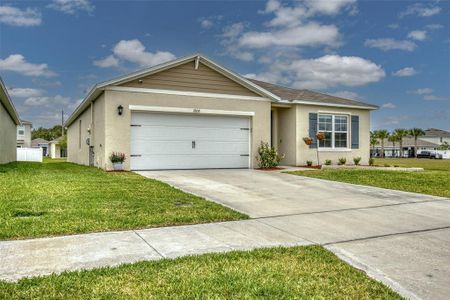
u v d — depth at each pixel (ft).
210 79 47.37
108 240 15.72
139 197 24.89
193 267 12.67
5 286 10.77
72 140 83.92
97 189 27.76
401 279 12.35
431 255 14.83
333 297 10.75
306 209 23.26
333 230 18.37
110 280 11.39
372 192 30.01
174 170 44.96
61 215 19.13
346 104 58.39
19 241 15.28
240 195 28.12
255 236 17.03
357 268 13.29
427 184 34.68
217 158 48.39
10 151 70.69
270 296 10.59
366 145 61.36
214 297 10.41
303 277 12.16
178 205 22.91
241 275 12.06
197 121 47.26
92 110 52.11
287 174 42.11
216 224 19.03
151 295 10.45
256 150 50.24
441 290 11.51
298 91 62.75
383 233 17.92
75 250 14.34
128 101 43.06
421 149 248.11
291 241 16.35
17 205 21.27
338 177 39.58
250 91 49.98
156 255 14.01
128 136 43.11
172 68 45.21
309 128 56.29
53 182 31.50
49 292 10.44
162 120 45.32
